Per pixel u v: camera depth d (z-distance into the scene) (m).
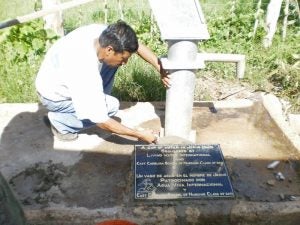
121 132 1.29
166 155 1.38
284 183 1.35
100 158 1.44
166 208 1.22
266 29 2.25
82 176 1.36
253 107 1.76
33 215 1.19
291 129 1.60
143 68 1.94
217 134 1.59
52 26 2.14
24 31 2.08
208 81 1.98
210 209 1.22
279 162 1.44
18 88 1.84
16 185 1.31
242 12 2.50
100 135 1.55
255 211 1.22
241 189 1.31
